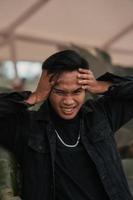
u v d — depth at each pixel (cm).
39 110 212
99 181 206
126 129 295
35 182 204
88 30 598
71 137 209
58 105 200
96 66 313
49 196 203
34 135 208
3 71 1116
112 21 568
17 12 535
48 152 206
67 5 520
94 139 209
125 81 221
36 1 503
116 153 212
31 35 622
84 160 207
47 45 657
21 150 211
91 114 215
